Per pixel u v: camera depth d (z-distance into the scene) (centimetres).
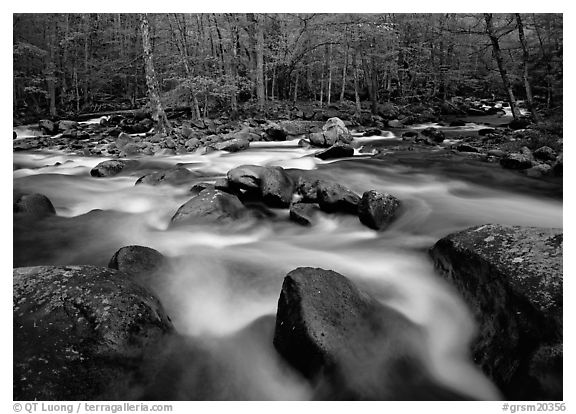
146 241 501
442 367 301
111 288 290
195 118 1841
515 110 1579
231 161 1073
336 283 316
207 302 366
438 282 378
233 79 1912
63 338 254
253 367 297
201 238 510
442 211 611
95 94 3005
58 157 1167
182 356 299
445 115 2417
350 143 1307
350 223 566
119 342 264
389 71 3400
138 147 1254
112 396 251
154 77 1465
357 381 274
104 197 714
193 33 2320
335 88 3631
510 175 845
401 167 929
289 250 489
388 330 313
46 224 560
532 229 345
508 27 1664
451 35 2202
